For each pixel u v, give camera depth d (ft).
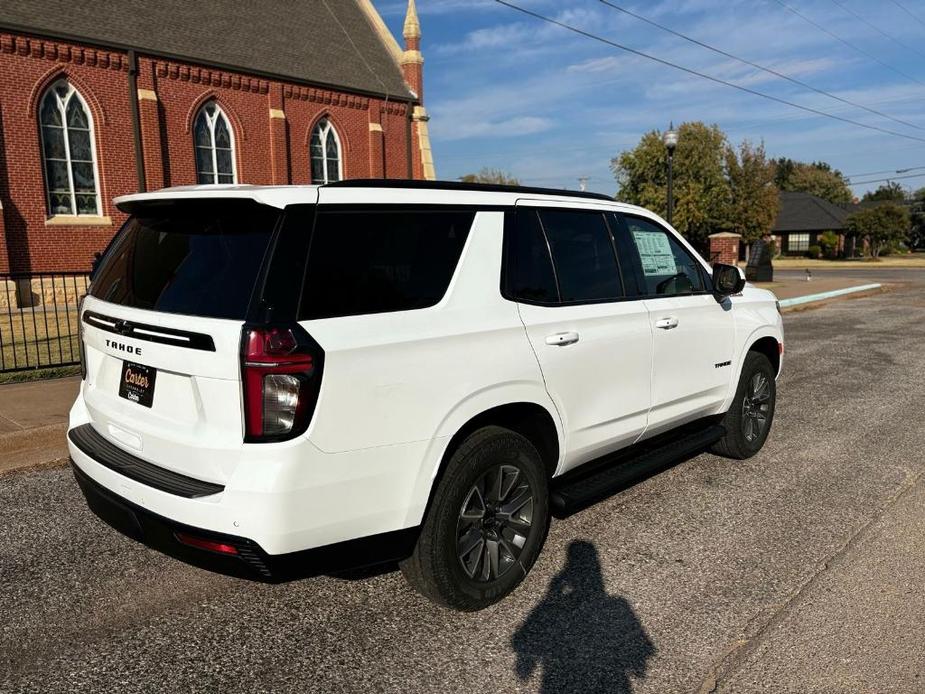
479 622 10.68
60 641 10.09
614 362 13.17
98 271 11.60
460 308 10.55
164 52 66.33
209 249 9.52
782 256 203.62
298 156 80.18
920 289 84.48
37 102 58.90
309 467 8.68
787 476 17.37
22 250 58.90
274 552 8.64
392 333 9.51
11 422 20.45
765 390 18.66
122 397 10.46
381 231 9.91
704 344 15.87
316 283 9.05
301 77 78.33
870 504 15.48
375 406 9.25
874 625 10.53
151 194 10.32
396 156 92.07
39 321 45.50
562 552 13.12
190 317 9.03
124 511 9.68
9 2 59.00
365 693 8.93
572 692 8.99
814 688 9.04
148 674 9.31
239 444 8.55
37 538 13.58
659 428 14.96
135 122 64.80
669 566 12.54
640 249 14.61
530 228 12.11
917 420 22.71
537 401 11.55
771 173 138.31
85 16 63.36
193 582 11.93
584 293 12.89
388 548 9.78
